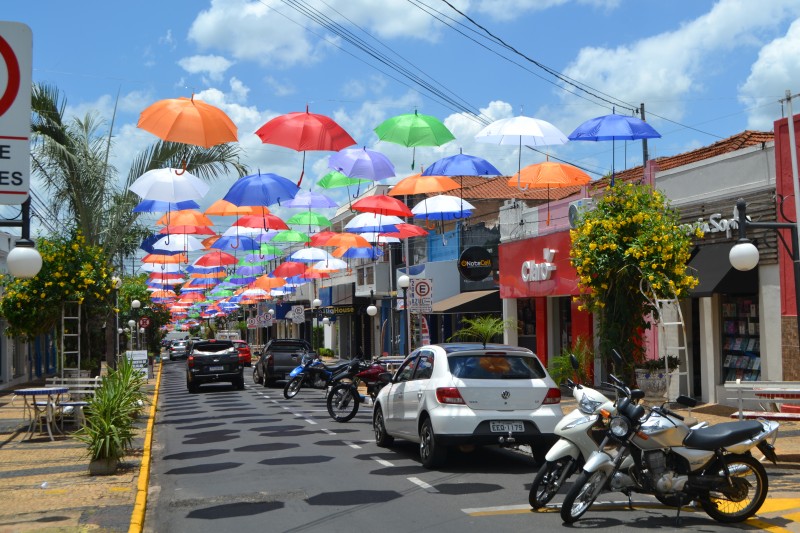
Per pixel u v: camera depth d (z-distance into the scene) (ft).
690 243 54.49
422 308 74.43
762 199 56.54
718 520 27.53
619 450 27.96
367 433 55.36
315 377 89.92
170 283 152.25
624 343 54.49
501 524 27.89
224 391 104.78
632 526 27.25
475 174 64.85
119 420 42.29
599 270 53.83
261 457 45.16
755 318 58.75
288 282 157.79
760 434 27.14
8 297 59.93
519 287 90.89
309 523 29.04
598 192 80.28
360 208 66.85
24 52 21.40
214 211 72.02
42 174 68.44
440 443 38.22
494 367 39.06
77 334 60.34
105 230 70.03
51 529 28.48
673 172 66.03
